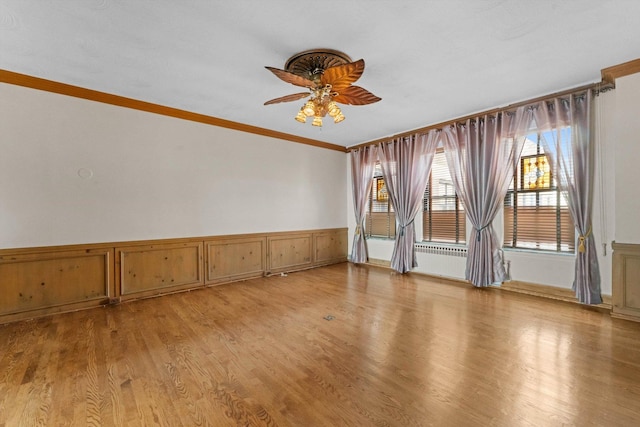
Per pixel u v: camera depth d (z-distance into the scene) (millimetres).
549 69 2887
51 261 3199
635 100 2887
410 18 2107
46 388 1883
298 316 3135
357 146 6090
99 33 2285
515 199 3961
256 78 3076
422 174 4836
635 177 2914
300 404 1730
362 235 6016
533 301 3541
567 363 2150
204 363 2193
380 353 2324
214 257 4434
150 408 1699
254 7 1986
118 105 3594
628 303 2959
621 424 1543
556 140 3438
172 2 1936
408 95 3506
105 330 2789
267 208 5070
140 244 3764
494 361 2189
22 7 1968
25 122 3049
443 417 1611
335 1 1933
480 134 4090
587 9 2020
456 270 4555
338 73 2355
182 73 2963
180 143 4090
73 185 3312
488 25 2193
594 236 3291
